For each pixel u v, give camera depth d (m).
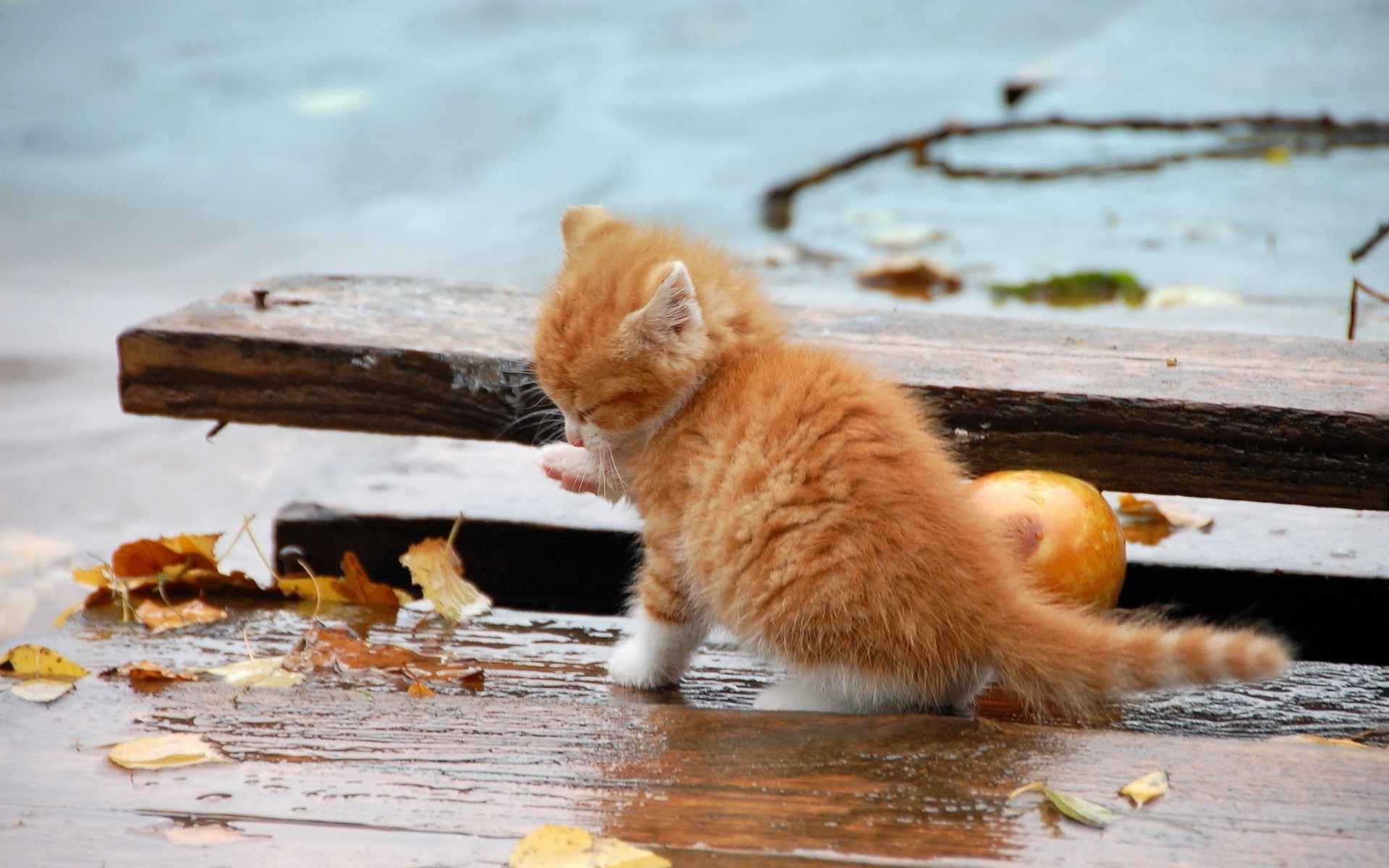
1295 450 4.48
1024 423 4.69
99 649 4.45
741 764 3.43
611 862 2.91
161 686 3.96
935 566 3.80
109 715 3.73
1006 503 4.37
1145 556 5.13
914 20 24.22
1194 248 10.68
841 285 10.16
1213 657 3.66
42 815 3.17
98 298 11.36
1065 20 23.98
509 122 17.36
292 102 18.45
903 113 17.33
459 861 2.98
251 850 3.02
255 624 4.75
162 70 20.17
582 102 18.45
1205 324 8.40
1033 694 3.82
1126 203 12.33
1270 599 5.04
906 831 3.08
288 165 15.80
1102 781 3.31
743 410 4.05
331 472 7.24
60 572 6.64
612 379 4.24
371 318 5.33
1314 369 4.89
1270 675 3.67
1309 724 4.13
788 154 15.45
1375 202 11.74
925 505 3.84
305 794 3.27
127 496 7.75
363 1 25.03
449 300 5.64
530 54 21.28
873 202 13.05
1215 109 13.91
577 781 3.34
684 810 3.19
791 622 3.94
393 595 5.08
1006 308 9.25
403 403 5.02
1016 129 15.16
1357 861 2.95
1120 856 2.97
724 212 13.01
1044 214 12.16
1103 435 4.64
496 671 4.49
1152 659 3.71
